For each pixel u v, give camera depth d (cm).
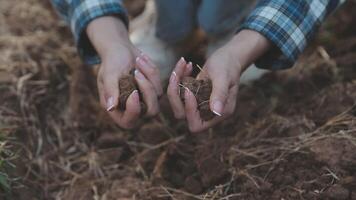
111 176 111
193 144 115
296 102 119
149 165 112
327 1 97
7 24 141
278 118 111
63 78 131
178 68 89
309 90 122
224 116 91
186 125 118
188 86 88
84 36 103
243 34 94
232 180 102
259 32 93
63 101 127
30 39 137
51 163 115
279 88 123
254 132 111
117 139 117
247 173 101
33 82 126
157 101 90
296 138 105
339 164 97
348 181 94
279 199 96
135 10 149
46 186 110
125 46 95
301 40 96
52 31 142
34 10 146
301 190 96
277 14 93
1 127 112
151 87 88
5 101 119
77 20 101
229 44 93
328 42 134
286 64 98
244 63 92
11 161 106
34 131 118
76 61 134
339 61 127
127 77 89
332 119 107
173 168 112
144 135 117
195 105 87
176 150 114
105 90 90
